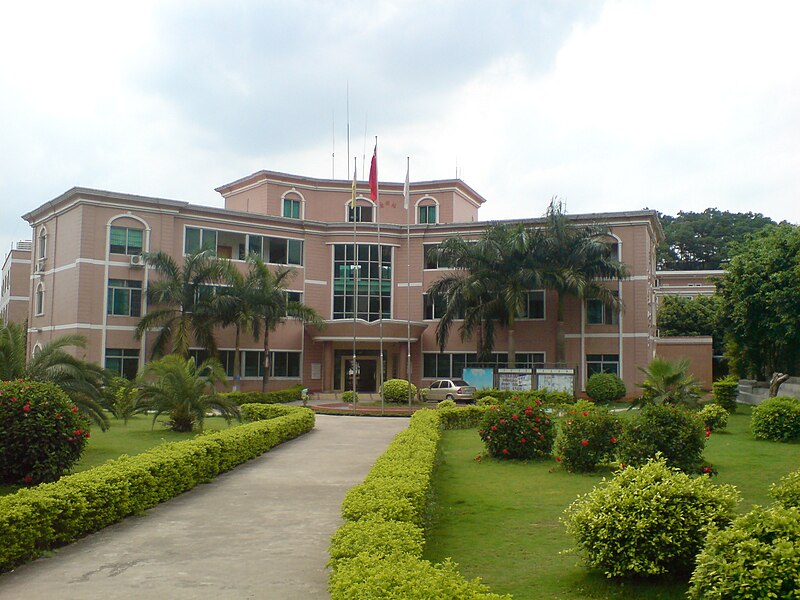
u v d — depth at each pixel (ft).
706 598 15.84
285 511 33.24
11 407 36.96
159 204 118.01
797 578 14.96
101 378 56.03
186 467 38.09
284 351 132.16
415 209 152.66
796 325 94.17
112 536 28.45
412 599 14.99
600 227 116.67
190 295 111.34
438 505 34.24
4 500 25.23
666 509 22.07
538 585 21.98
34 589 21.75
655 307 151.74
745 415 89.40
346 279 137.90
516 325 130.21
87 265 111.04
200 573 23.34
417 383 135.33
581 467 44.34
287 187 148.05
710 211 280.72
